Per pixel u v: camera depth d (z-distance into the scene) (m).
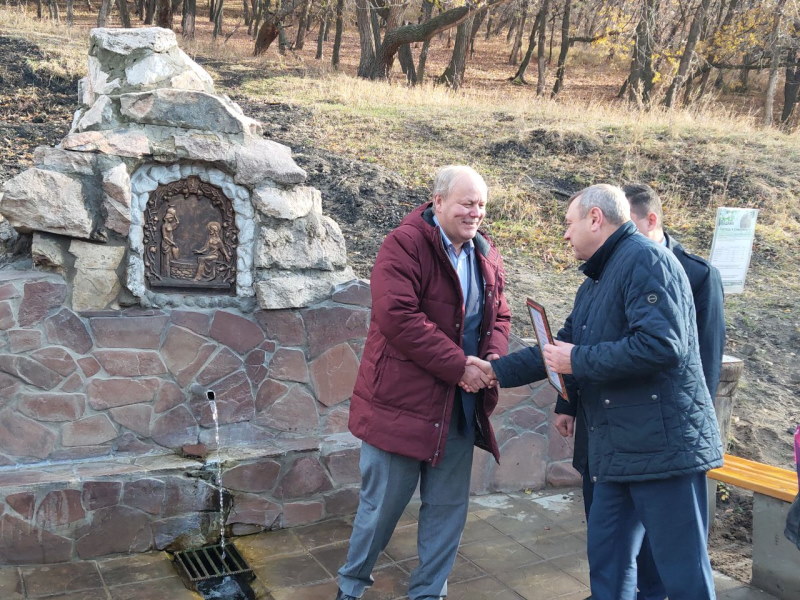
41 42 13.78
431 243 3.02
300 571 3.60
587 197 2.96
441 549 3.20
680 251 3.33
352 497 4.14
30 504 3.44
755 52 22.92
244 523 3.89
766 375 5.72
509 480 4.60
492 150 9.69
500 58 33.62
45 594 3.28
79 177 3.62
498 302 3.31
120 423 3.76
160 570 3.54
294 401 4.09
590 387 2.95
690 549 2.81
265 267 3.95
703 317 3.25
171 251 3.83
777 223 8.33
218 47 20.14
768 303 6.66
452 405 3.08
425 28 17.59
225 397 3.94
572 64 32.62
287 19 24.44
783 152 10.26
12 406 3.57
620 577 2.99
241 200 3.90
